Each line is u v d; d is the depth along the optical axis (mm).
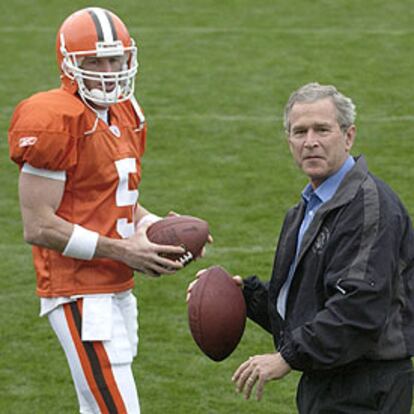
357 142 35375
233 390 21250
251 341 23281
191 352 22844
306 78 41906
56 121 15773
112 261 16547
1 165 34125
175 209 30453
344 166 14477
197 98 39969
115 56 16250
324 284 14008
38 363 22484
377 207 13789
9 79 42656
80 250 16000
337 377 14227
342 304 13539
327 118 14203
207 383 21531
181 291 25609
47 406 20750
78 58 16141
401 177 32469
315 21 49562
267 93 40344
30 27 49594
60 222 15984
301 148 14320
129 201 16719
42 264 16625
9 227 29625
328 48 45438
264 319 15914
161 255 16203
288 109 14547
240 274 26266
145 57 44781
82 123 16094
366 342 13633
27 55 45656
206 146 35375
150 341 23297
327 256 13984
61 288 16453
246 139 35938
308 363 13734
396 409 14188
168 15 51031
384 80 41531
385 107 38750
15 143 15766
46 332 23828
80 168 16203
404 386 14195
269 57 44438
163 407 20562
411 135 36031
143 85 41406
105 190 16453
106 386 16406
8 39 47812
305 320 14281
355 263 13633
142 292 25562
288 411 20453
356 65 43281
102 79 16047
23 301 25281
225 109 38844
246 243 28188
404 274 14219
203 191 31766
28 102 16016
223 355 15430
